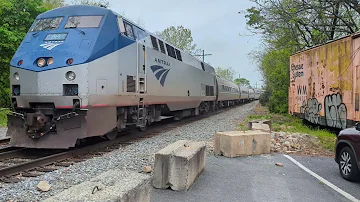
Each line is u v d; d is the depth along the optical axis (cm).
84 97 811
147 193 421
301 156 907
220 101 3167
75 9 958
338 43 1172
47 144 833
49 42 871
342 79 1136
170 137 1198
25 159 816
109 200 324
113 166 713
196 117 2252
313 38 1980
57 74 809
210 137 1215
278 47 2258
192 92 1889
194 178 610
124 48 980
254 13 1848
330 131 1396
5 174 635
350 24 1816
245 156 881
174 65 1536
